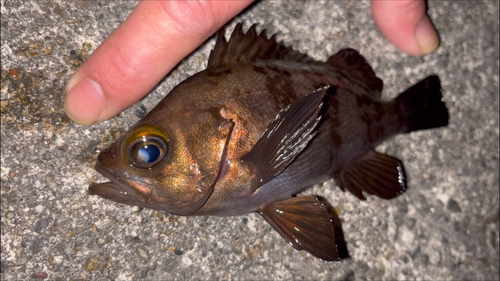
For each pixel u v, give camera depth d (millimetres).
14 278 146
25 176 147
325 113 147
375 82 171
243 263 173
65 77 152
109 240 156
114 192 129
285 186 144
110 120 156
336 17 190
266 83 139
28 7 149
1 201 145
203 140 128
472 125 217
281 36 182
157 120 127
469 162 216
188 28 125
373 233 195
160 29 124
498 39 221
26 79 148
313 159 146
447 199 211
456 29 214
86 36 156
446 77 212
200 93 132
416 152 206
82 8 156
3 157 145
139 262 159
